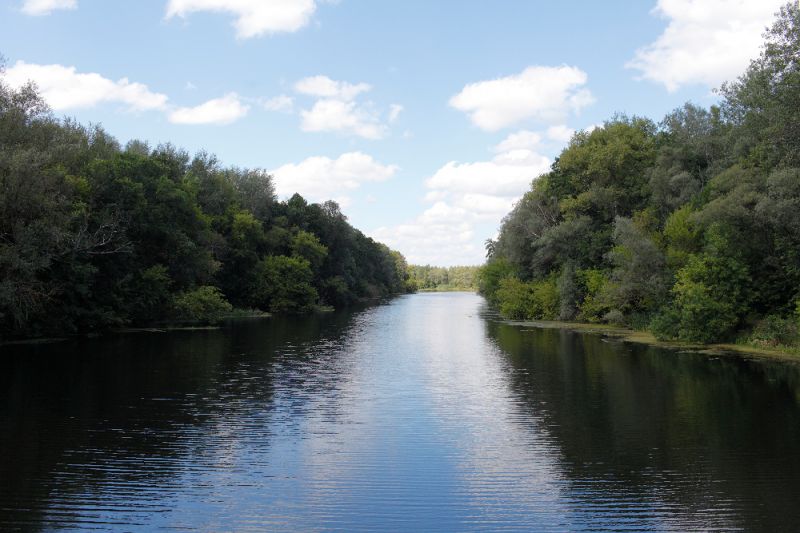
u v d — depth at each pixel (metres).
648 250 37.84
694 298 31.16
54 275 33.50
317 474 11.81
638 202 50.91
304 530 9.20
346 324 53.16
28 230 28.42
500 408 17.67
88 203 38.00
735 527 9.28
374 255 145.00
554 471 12.04
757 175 30.97
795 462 12.37
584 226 50.47
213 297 51.62
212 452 13.19
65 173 34.56
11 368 24.02
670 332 33.59
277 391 20.19
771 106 29.69
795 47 27.45
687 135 50.22
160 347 31.81
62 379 21.73
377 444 13.94
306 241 84.50
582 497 10.62
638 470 12.04
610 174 51.75
